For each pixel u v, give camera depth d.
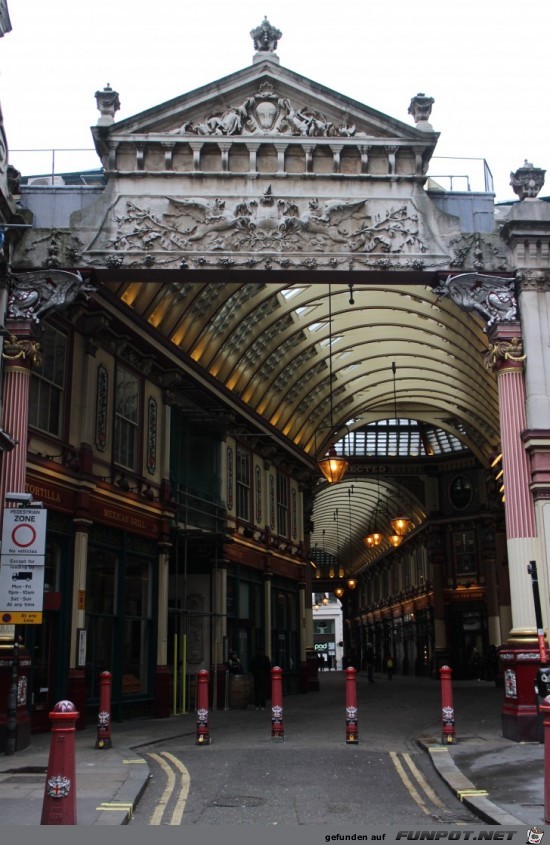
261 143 16.56
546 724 7.05
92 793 9.15
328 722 18.61
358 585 75.06
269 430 28.81
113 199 16.27
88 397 17.88
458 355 28.80
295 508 33.22
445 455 45.66
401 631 55.47
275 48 17.09
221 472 25.11
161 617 20.48
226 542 23.81
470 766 11.18
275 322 24.72
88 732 16.09
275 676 14.88
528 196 16.47
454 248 16.39
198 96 16.66
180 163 16.62
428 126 16.78
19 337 15.04
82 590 16.98
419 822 8.15
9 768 11.17
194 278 16.38
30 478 15.70
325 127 16.73
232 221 16.27
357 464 46.41
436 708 22.78
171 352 21.23
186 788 9.99
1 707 13.22
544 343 15.75
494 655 40.59
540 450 15.14
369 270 16.25
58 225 16.34
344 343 29.84
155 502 20.64
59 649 16.45
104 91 16.70
